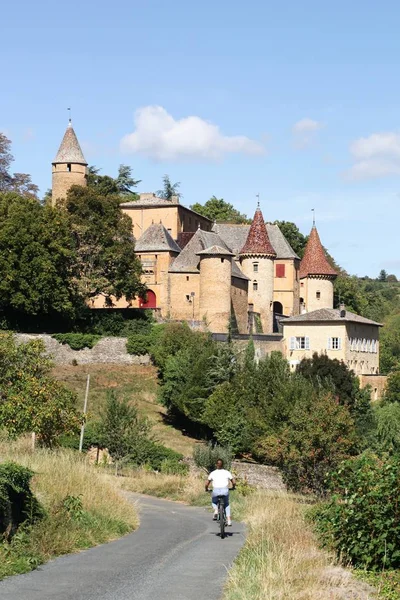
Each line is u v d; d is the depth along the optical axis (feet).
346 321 284.61
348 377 239.09
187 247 307.17
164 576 50.83
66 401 106.52
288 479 135.03
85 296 264.52
